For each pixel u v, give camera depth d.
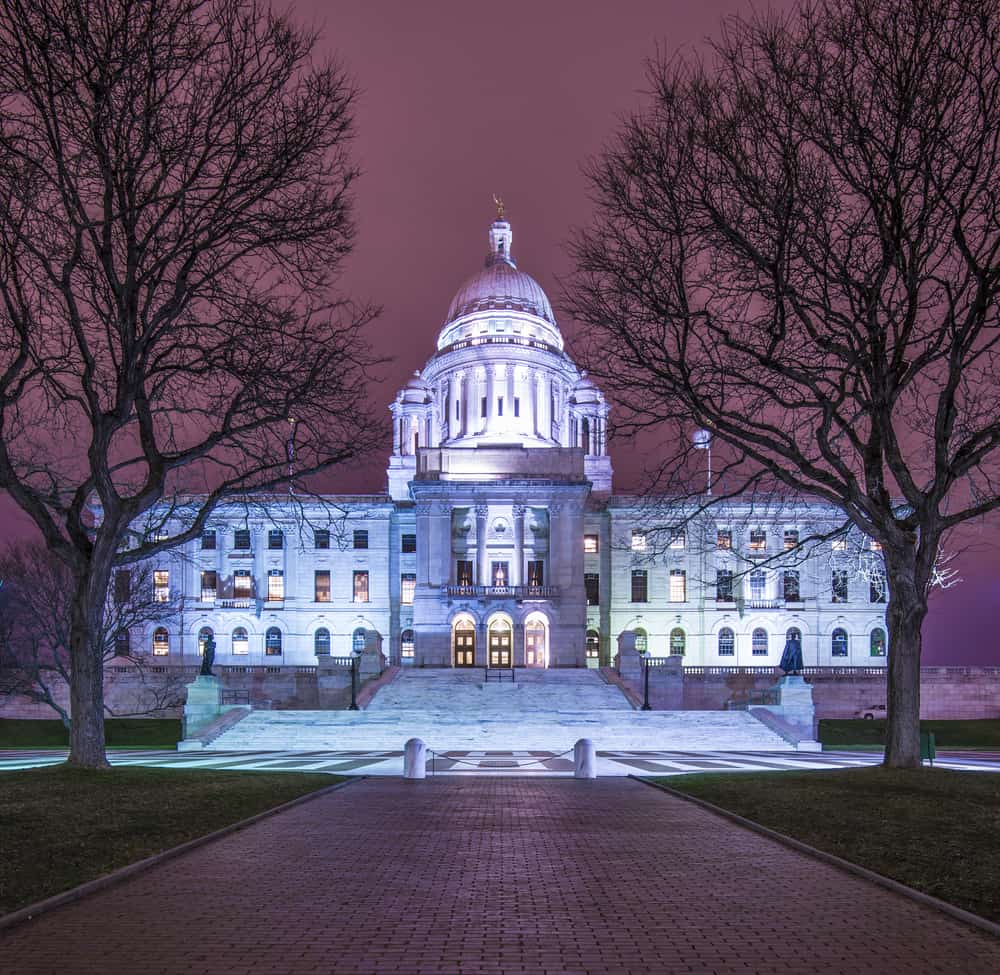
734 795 22.05
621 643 75.56
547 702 63.56
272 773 28.27
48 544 26.47
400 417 110.12
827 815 18.31
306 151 25.47
